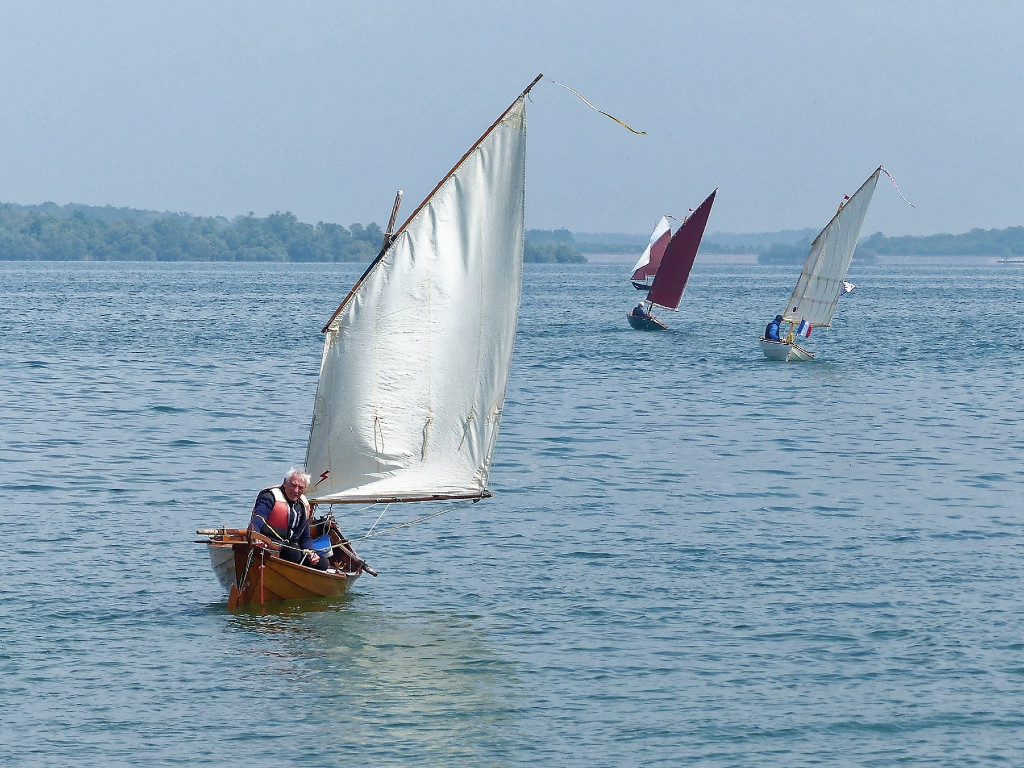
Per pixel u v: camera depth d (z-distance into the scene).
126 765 62.91
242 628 83.12
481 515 117.75
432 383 92.81
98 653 77.88
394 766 63.34
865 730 68.00
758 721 69.06
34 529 108.50
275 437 164.88
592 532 111.06
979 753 65.31
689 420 186.25
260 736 66.38
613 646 80.50
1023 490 132.00
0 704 69.62
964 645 80.50
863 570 98.31
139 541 105.56
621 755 65.00
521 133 91.50
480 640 81.50
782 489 132.12
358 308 89.69
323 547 91.19
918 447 161.38
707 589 93.00
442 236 91.06
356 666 76.56
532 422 182.50
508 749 65.50
